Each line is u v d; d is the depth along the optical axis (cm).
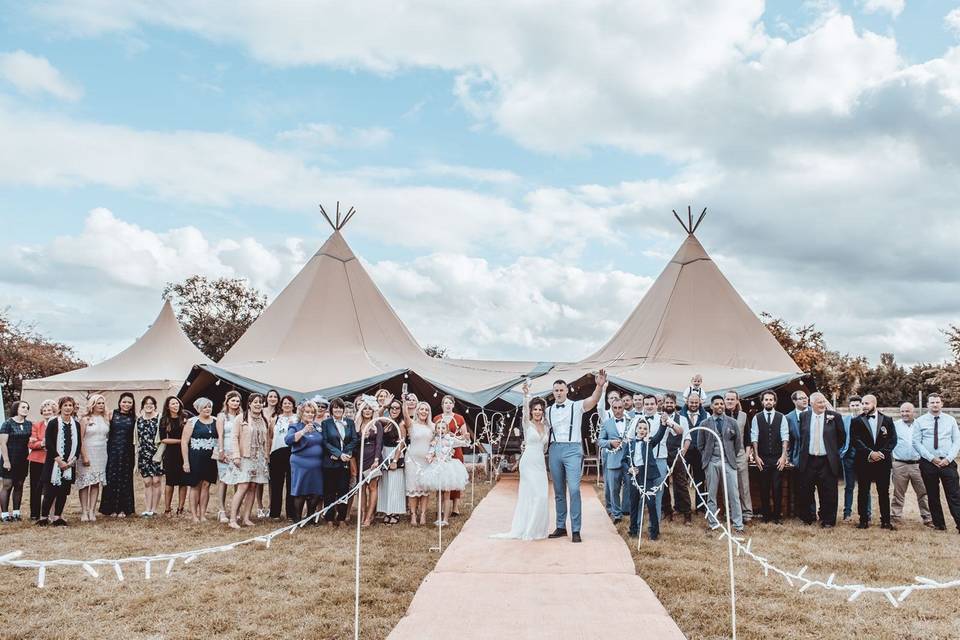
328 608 512
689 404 867
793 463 884
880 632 465
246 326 3997
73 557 662
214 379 1395
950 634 462
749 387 1343
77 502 1040
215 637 454
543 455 763
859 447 854
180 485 912
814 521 883
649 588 545
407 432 866
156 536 762
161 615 495
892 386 4769
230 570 620
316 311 1625
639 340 1702
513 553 670
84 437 849
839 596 547
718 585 571
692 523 861
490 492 1173
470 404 1433
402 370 1386
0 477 871
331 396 1293
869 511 849
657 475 762
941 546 737
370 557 670
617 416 952
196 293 3975
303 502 850
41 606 514
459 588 544
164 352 1958
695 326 1669
